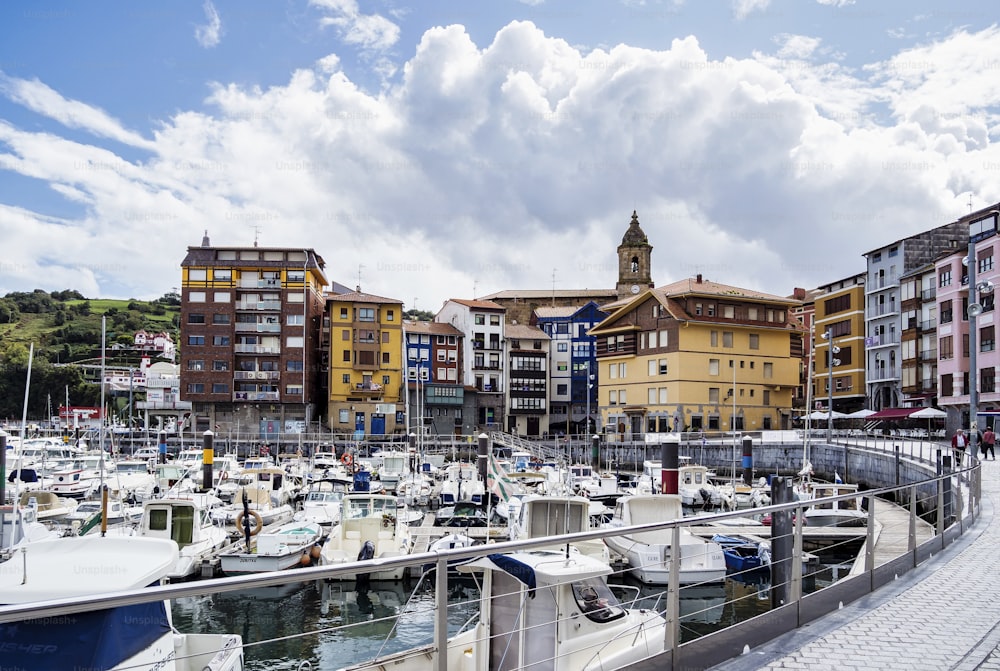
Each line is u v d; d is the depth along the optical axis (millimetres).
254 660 19453
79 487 45875
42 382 122188
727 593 25516
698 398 88125
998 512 21312
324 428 98250
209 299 93938
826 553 31438
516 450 81250
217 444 85062
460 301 111062
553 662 10844
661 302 89812
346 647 20250
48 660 9125
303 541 26625
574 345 115312
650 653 11570
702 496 48250
